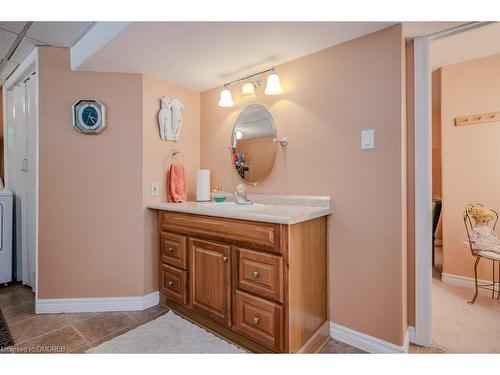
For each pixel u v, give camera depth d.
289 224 1.37
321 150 1.81
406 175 1.66
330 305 1.78
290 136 1.97
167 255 2.04
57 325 1.89
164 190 2.30
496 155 2.48
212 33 1.59
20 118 2.67
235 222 1.60
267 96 2.10
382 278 1.59
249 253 1.53
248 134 2.23
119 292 2.13
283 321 1.41
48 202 2.06
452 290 2.52
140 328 1.84
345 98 1.71
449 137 2.68
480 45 2.26
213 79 2.29
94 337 1.74
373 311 1.62
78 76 2.08
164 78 2.26
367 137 1.63
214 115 2.49
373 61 1.61
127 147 2.14
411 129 1.68
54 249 2.07
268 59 1.93
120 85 2.12
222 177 2.43
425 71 1.64
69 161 2.08
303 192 1.90
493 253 2.20
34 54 2.13
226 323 1.65
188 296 1.89
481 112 2.51
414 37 1.66
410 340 1.70
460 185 2.64
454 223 2.67
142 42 1.67
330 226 1.77
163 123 2.26
